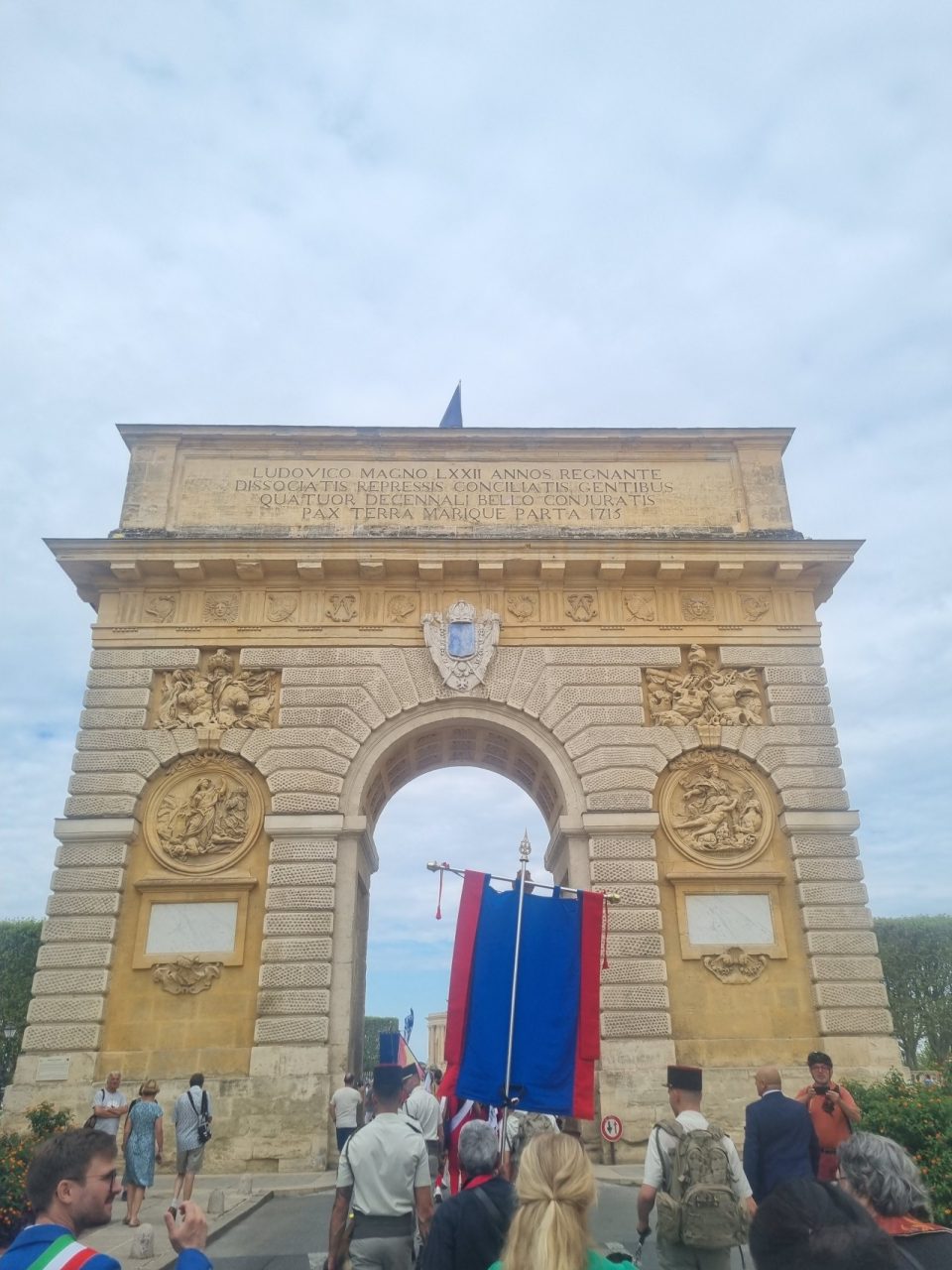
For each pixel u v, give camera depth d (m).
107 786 26.03
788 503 30.41
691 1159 8.27
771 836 26.41
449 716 27.45
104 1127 17.89
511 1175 9.70
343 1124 21.97
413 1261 8.95
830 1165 11.70
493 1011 10.30
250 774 26.67
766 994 24.59
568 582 29.00
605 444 30.98
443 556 28.33
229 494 29.98
